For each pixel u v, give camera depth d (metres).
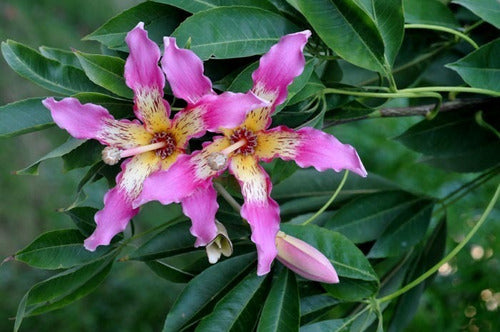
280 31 1.12
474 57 1.15
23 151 3.27
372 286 1.14
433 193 2.28
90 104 1.06
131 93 1.10
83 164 1.10
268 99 1.07
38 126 1.10
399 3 1.13
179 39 1.09
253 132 1.08
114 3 3.96
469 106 1.25
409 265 1.26
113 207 1.07
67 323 2.78
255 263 1.16
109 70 1.09
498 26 1.16
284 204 1.27
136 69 1.06
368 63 1.13
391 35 1.14
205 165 1.07
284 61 1.06
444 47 1.27
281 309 1.12
